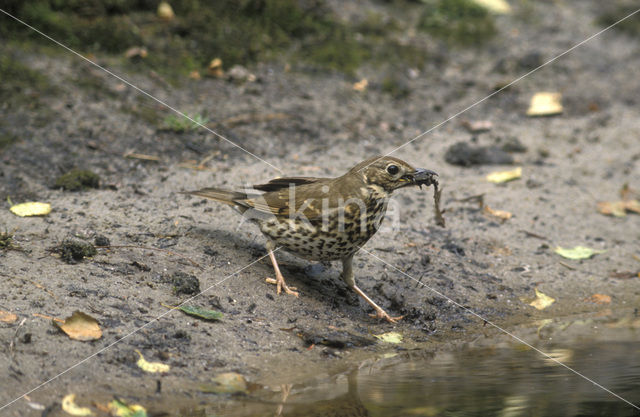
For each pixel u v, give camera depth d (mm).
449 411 6363
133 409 6211
